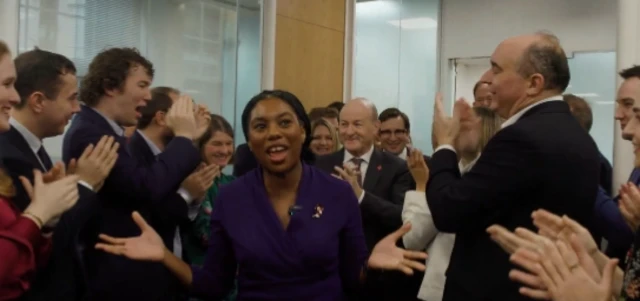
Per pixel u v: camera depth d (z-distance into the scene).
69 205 1.58
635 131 1.81
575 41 6.51
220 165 2.78
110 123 2.11
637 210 1.71
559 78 1.78
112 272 2.03
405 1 7.43
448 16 7.27
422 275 2.41
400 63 7.48
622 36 3.04
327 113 3.86
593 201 1.72
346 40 5.93
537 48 1.78
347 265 1.79
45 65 1.83
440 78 7.30
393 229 2.55
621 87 2.17
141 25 4.15
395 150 3.69
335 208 1.72
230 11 4.83
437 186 1.80
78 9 3.69
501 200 1.68
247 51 4.96
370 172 2.86
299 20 5.35
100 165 1.89
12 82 1.54
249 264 1.67
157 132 2.41
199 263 2.58
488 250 1.73
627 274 1.18
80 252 1.96
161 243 1.74
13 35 3.27
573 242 1.21
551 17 6.64
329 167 2.93
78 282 1.84
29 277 1.52
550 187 1.65
